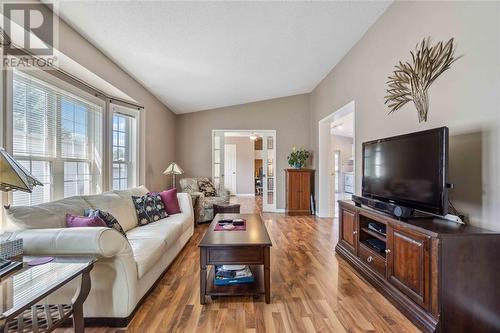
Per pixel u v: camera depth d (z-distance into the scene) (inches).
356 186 140.7
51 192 101.3
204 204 196.2
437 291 62.1
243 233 90.4
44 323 58.7
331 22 116.9
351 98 147.3
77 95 116.0
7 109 80.4
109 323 68.1
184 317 72.1
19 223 66.7
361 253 102.7
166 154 213.3
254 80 180.5
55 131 103.2
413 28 95.3
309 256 121.2
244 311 75.2
